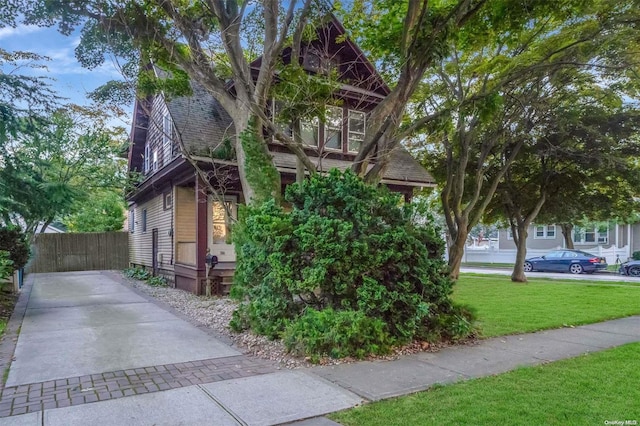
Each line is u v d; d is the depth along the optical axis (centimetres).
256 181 741
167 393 389
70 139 1340
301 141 826
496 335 627
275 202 667
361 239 562
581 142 1377
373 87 1223
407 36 731
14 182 902
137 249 1827
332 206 583
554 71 1088
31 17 762
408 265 579
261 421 329
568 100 1307
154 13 799
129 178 1510
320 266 530
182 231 1260
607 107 1309
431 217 632
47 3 737
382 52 981
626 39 958
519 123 1341
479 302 956
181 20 762
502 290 1202
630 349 544
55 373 449
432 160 1645
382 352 516
